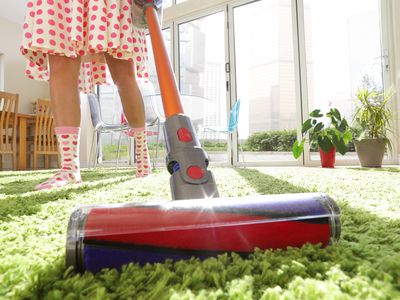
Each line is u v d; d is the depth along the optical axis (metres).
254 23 3.95
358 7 3.39
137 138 1.50
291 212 0.34
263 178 1.48
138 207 0.33
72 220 0.31
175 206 0.33
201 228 0.31
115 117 3.63
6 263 0.31
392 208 0.61
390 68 3.18
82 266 0.29
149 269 0.29
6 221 0.55
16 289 0.26
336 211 0.36
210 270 0.29
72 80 1.18
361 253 0.34
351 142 3.25
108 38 1.15
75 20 1.10
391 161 3.09
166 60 0.69
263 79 3.86
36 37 1.06
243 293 0.24
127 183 1.20
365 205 0.66
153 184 1.16
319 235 0.34
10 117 3.92
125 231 0.30
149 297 0.24
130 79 1.37
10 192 1.06
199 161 0.49
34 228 0.49
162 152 3.95
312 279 0.26
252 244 0.33
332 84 3.48
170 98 0.60
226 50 4.04
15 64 5.25
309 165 3.44
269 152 3.78
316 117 3.26
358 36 3.38
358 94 2.95
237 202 0.35
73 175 1.19
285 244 0.34
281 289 0.25
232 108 3.66
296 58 3.62
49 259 0.33
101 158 4.76
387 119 2.85
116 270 0.30
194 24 4.38
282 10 3.77
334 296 0.22
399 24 3.06
